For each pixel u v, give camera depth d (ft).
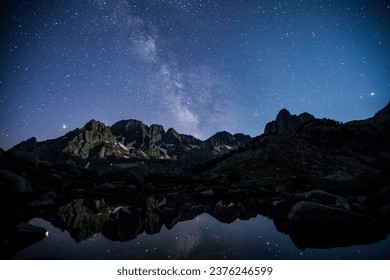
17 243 45.68
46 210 82.74
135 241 50.47
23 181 97.30
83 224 66.03
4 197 79.61
